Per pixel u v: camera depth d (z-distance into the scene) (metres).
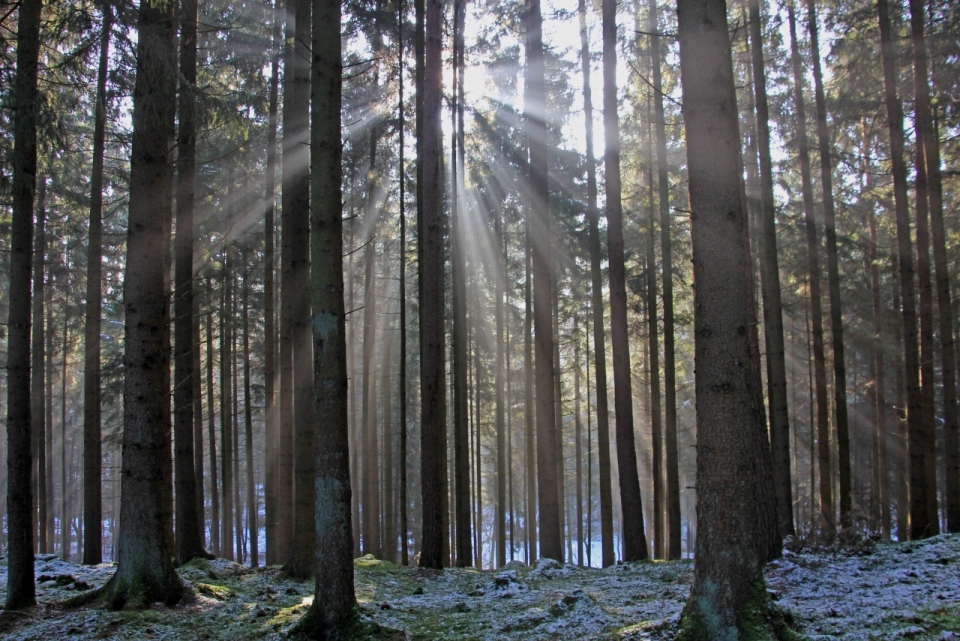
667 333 14.75
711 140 4.98
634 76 15.38
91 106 8.86
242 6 13.23
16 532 6.79
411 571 10.25
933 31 12.35
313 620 5.64
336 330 5.95
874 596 6.00
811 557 8.24
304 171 10.07
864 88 13.41
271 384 16.03
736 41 13.30
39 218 16.73
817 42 13.84
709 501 4.71
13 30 7.21
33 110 6.38
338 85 6.26
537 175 12.38
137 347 7.13
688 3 5.12
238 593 7.98
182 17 9.27
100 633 5.94
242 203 16.67
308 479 9.47
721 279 4.85
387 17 14.01
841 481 12.54
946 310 11.93
